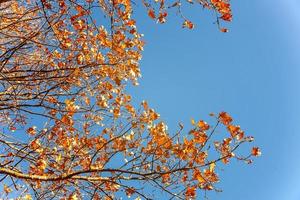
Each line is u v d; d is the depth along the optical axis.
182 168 4.86
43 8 5.23
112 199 5.12
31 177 4.96
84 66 6.33
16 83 6.39
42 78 6.18
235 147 4.84
